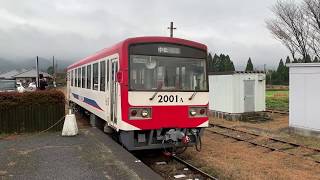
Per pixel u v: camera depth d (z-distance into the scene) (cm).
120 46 948
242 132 1484
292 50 2917
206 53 1014
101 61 1200
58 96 1298
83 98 1611
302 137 1369
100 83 1213
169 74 962
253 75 1950
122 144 999
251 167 939
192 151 1125
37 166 786
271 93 4153
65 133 1170
